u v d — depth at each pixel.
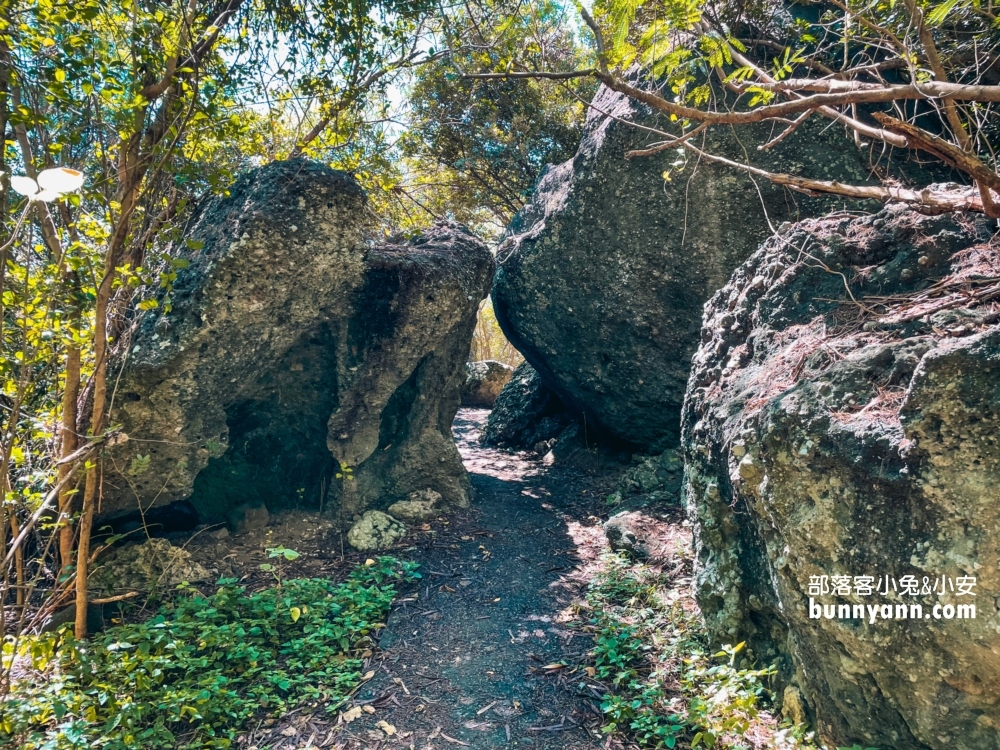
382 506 5.04
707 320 3.85
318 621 3.41
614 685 2.97
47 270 2.89
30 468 3.46
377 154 5.95
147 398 3.65
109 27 2.78
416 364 4.85
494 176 10.28
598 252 5.43
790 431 2.35
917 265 2.63
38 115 2.60
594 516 5.12
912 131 2.37
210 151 4.52
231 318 3.75
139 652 2.81
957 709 2.00
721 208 4.91
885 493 2.10
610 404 5.85
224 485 4.60
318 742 2.64
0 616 2.65
